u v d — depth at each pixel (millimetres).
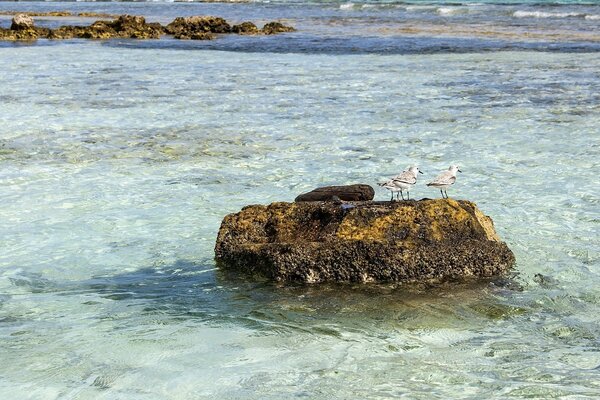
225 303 8141
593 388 6227
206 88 23203
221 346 7113
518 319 7648
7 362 6781
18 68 28609
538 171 13492
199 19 47750
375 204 9062
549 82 23281
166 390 6281
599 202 11656
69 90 22875
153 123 18016
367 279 8492
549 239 10055
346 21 55312
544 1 73125
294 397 6145
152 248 9938
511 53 31484
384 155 14805
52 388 6312
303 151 15219
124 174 13609
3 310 8016
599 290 8359
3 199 12094
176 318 7777
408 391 6219
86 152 15219
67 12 72625
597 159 14219
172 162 14453
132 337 7316
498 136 16219
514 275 8750
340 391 6234
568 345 7070
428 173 13469
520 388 6246
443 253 8562
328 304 8039
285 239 9016
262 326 7555
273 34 45312
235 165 14195
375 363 6742
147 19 63688
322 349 7031
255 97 21422
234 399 6129
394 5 71438
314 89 22719
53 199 12117
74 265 9359
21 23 44719
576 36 39000
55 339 7273
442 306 7941
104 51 35656
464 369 6605
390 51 33094
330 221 8953
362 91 22219
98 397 6160
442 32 43219
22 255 9695
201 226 10805
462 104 19891
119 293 8477
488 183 12820
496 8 64125
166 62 30609
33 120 18312
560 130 16641
